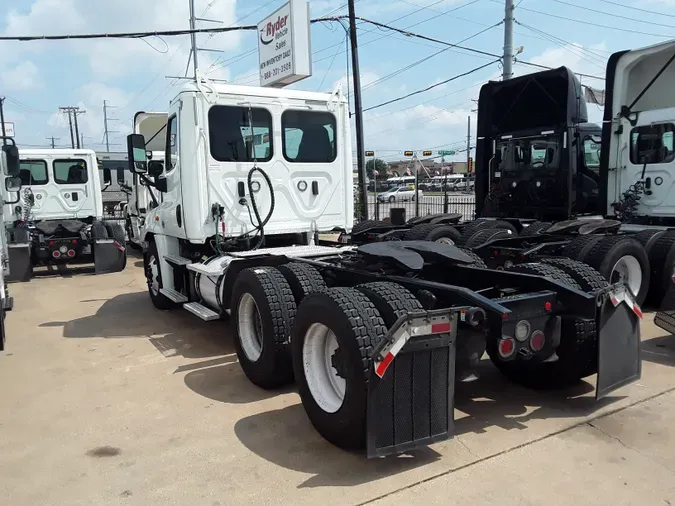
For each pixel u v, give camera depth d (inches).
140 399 181.5
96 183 500.1
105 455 143.3
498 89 419.2
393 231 362.6
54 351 239.0
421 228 349.7
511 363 180.9
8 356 232.4
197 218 237.0
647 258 265.4
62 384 197.3
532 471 129.2
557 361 166.4
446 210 653.9
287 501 119.6
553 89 407.2
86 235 476.4
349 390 129.9
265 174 242.8
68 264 536.4
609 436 146.1
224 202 241.1
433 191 1920.5
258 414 167.2
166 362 220.5
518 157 409.7
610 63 337.1
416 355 125.4
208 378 200.5
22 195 468.4
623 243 253.1
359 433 131.6
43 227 454.9
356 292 138.8
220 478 130.3
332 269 194.1
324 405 144.3
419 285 157.5
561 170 375.2
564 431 149.6
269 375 181.5
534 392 178.5
